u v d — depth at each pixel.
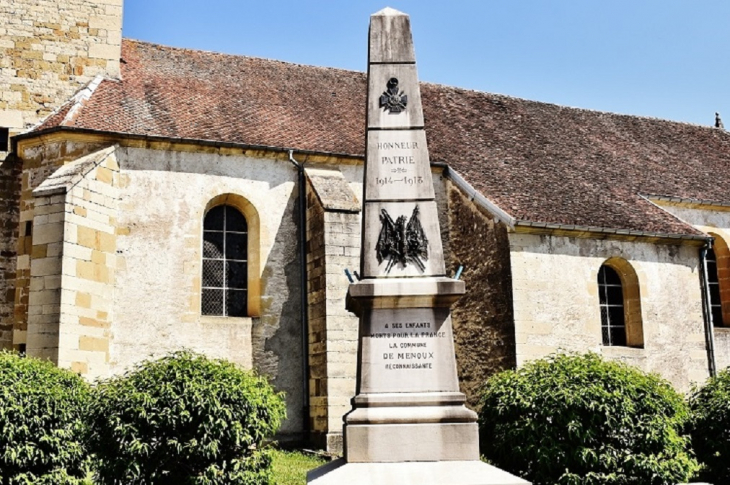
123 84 17.56
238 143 16.38
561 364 10.00
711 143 24.44
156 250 15.50
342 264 15.68
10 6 17.38
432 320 8.41
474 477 7.55
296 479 11.49
